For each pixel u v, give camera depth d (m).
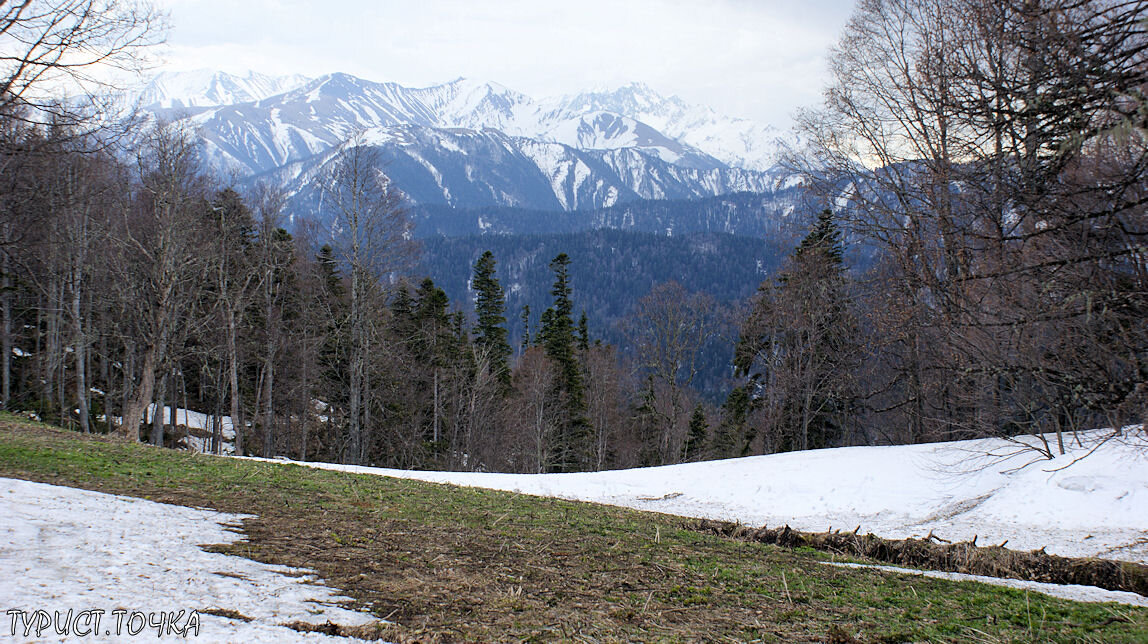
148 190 20.39
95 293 25.70
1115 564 8.91
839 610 6.37
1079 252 6.21
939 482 16.09
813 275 25.81
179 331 24.55
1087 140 5.85
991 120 6.45
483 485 17.42
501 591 6.18
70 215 19.27
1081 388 6.78
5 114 8.70
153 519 7.41
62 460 10.70
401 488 12.85
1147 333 6.23
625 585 6.80
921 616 6.28
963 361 8.61
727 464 19.73
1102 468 14.38
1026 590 7.59
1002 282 7.56
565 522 10.65
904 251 19.11
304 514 9.02
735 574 7.67
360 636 4.66
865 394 26.36
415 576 6.45
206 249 22.30
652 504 16.61
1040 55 5.97
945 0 13.71
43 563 5.35
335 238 26.62
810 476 17.61
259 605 5.04
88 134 10.03
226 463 13.39
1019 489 14.77
